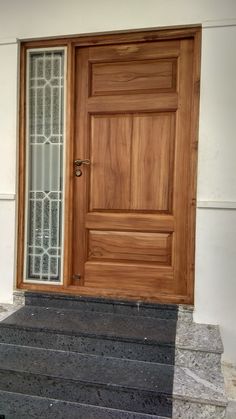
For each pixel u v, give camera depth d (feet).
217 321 7.02
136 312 7.30
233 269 6.96
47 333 6.65
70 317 7.18
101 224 7.90
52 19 7.70
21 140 8.07
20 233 8.12
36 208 8.16
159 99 7.50
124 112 7.71
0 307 7.72
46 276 8.11
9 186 8.01
